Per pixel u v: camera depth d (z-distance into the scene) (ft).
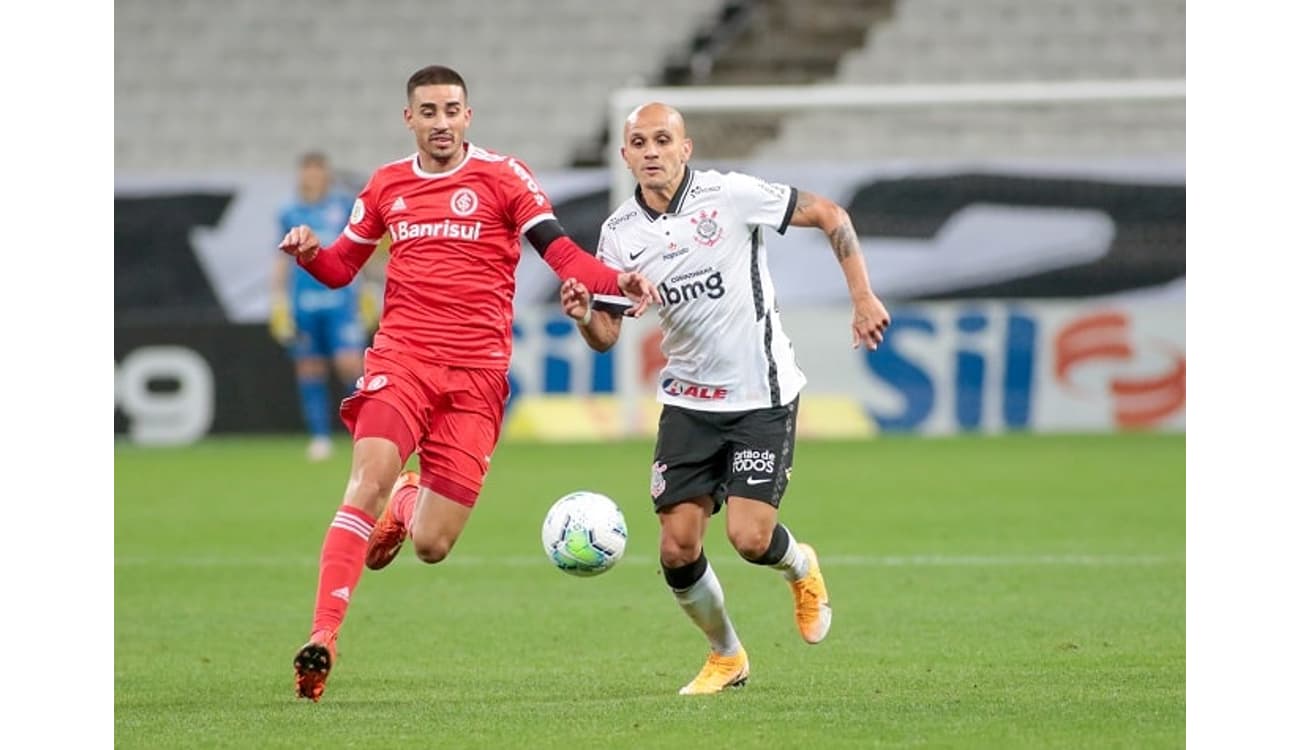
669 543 85.10
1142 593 116.37
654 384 257.55
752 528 83.82
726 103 238.89
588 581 127.54
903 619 107.65
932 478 192.03
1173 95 227.61
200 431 253.44
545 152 307.17
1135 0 306.96
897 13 309.83
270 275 259.80
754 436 85.15
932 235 257.55
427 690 86.22
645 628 106.83
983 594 117.08
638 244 86.53
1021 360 251.60
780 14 311.47
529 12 316.40
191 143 311.88
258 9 318.86
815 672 90.33
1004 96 230.68
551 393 254.68
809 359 253.44
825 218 86.74
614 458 217.15
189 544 147.43
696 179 86.63
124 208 260.83
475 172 86.28
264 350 253.65
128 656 97.91
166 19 318.24
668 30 313.12
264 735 73.41
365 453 84.07
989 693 82.02
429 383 85.92
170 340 253.24
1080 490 178.91
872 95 234.17
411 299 86.79
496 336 87.71
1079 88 229.86
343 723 75.97
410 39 315.99
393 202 87.04
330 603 80.53
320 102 313.12
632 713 77.61
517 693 84.94
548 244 84.33
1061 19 306.55
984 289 257.34
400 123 311.68
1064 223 256.52
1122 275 256.11
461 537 151.33
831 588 120.78
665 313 86.33
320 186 206.80
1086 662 91.30
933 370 252.62
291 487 190.39
